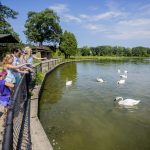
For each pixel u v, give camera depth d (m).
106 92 24.14
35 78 19.45
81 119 14.68
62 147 10.49
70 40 119.06
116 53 178.62
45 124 13.52
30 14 117.88
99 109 17.28
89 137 11.81
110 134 12.35
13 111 4.98
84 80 33.44
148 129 13.27
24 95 9.65
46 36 119.50
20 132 7.19
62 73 43.22
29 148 7.40
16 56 10.98
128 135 12.32
